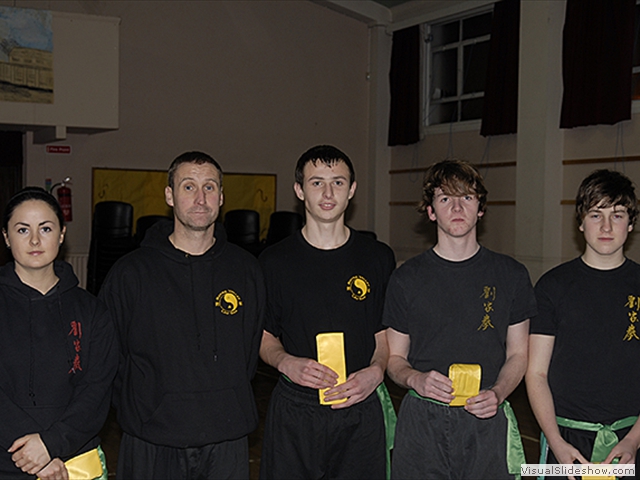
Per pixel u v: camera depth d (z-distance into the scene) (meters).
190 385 1.86
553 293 1.87
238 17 8.01
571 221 6.16
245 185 8.16
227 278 1.96
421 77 8.01
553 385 1.86
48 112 5.74
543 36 6.07
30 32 5.62
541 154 6.13
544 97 6.09
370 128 8.73
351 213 8.72
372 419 1.99
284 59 8.32
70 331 1.77
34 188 1.78
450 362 1.90
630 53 5.61
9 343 1.70
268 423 2.01
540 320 1.88
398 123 8.20
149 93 7.52
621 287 1.82
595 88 5.82
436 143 7.88
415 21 7.91
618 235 1.79
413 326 1.95
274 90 8.28
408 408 1.96
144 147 7.54
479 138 7.31
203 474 1.90
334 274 1.99
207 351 1.89
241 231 6.84
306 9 8.41
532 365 1.88
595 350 1.80
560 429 1.84
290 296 1.98
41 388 1.72
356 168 8.82
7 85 5.57
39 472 1.66
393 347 2.00
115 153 7.38
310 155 1.99
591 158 6.03
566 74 6.02
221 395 1.89
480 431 1.89
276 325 2.05
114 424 3.88
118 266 1.92
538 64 6.12
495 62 6.87
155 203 7.63
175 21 7.62
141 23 7.42
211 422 1.86
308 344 1.97
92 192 7.28
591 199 1.81
